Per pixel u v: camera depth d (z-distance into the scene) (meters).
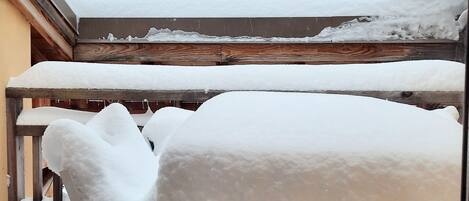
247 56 4.46
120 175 1.99
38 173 3.41
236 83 3.29
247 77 3.31
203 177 1.67
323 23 4.36
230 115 1.82
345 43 4.34
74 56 4.50
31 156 3.95
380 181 1.61
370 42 4.31
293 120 1.78
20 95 3.39
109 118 2.39
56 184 2.98
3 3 3.45
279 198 1.62
